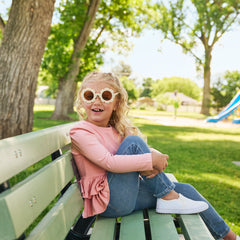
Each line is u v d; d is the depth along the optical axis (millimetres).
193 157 6055
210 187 3764
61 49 14867
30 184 1058
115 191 1679
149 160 1631
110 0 19859
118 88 1882
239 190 3705
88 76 1838
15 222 868
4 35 5246
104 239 1430
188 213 1690
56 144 1603
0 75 5125
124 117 2004
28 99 5340
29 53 5230
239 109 21078
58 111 15164
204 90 36594
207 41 34625
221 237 1771
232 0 31422
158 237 1427
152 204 1833
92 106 1778
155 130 12234
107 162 1583
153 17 22031
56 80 15805
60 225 1274
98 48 18812
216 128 15570
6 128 5082
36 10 5180
